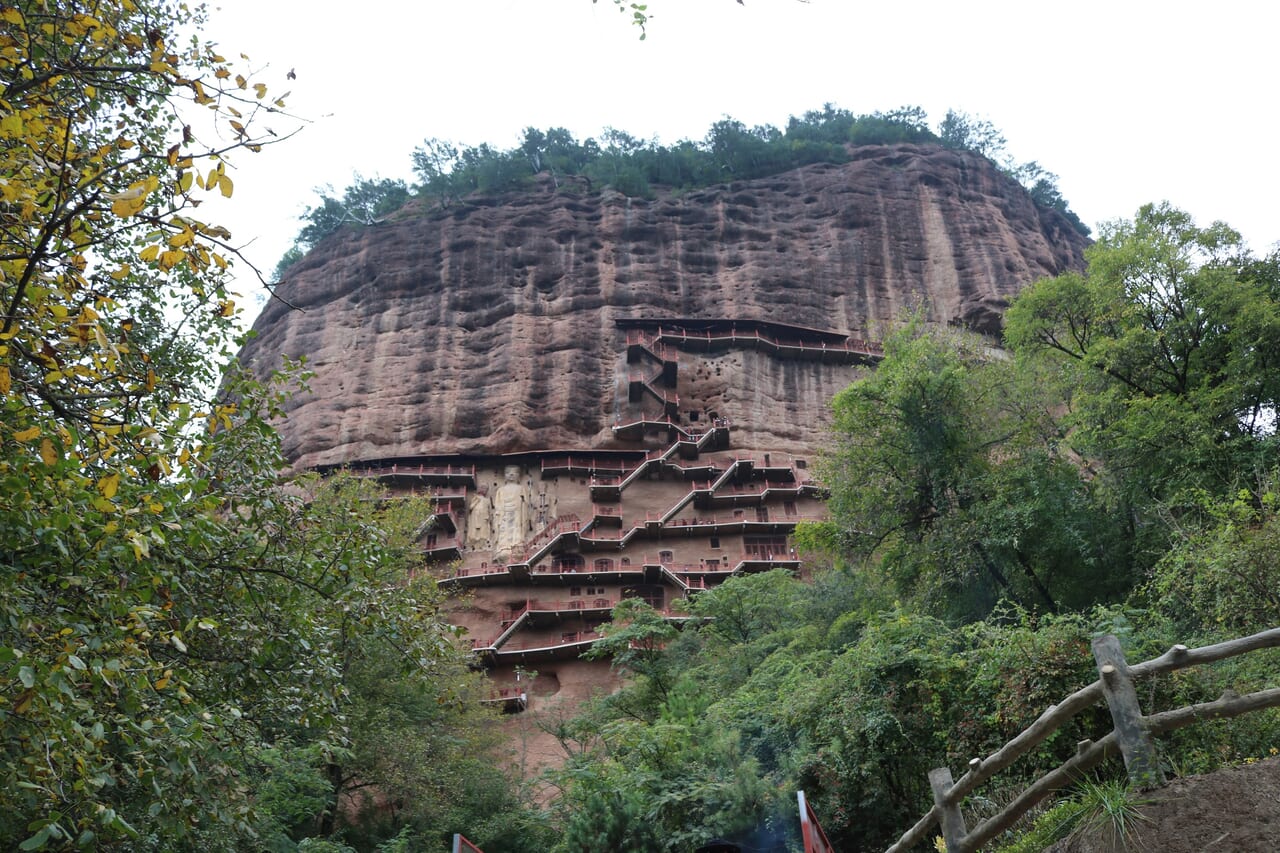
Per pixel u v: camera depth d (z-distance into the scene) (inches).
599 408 2454.5
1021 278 2790.4
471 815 997.2
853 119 3850.9
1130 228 1037.8
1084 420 951.0
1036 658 474.9
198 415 310.3
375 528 382.9
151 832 338.3
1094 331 1034.7
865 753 555.5
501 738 1258.0
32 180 239.8
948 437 994.7
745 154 3299.7
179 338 421.4
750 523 2132.1
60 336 242.1
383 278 2787.9
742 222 2957.7
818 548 1125.7
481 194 3139.8
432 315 2679.6
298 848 637.9
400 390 2509.8
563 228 2876.5
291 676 350.3
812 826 245.9
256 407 367.2
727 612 1242.0
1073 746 445.1
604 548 2130.9
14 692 229.1
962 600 945.5
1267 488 601.3
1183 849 166.2
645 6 212.4
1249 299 903.1
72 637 237.0
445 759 1012.5
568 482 2274.9
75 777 252.2
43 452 220.2
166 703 291.9
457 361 2561.5
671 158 3331.7
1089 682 453.4
